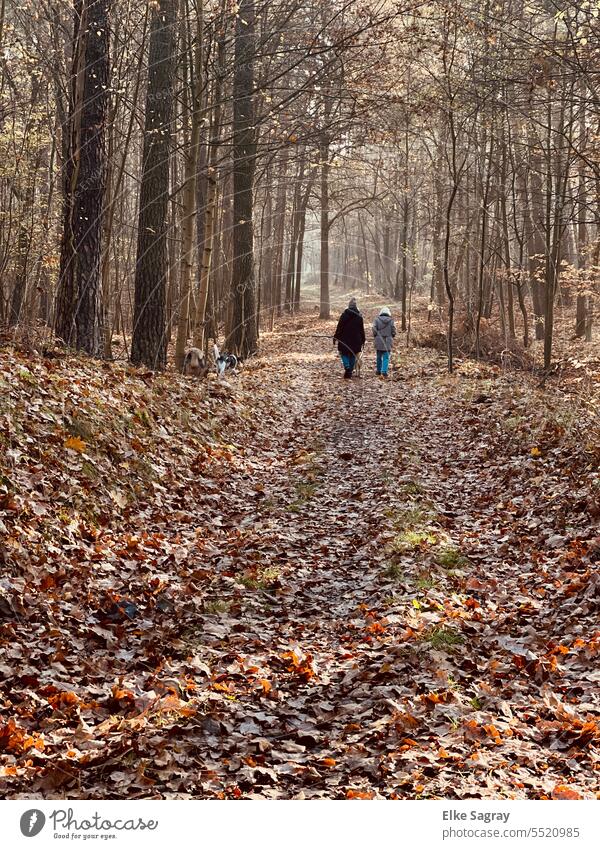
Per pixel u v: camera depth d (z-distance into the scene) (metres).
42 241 17.67
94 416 10.05
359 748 4.88
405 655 6.15
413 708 5.32
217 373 17.98
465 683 5.79
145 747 4.76
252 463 12.88
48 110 17.94
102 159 13.59
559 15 11.74
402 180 36.38
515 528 9.32
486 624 6.77
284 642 6.64
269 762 4.79
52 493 8.20
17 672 5.48
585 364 18.88
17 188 18.05
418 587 7.61
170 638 6.52
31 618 6.25
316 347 31.52
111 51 17.47
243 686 5.76
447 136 30.19
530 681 5.77
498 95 16.81
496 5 14.48
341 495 11.34
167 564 8.05
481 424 14.77
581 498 9.25
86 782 4.47
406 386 20.23
